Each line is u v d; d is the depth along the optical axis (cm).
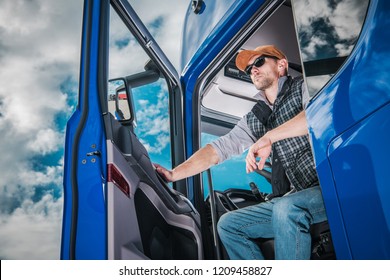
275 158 236
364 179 127
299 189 222
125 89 210
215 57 282
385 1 123
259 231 210
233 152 265
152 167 202
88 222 136
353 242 132
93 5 174
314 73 158
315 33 159
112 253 132
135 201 178
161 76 300
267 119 259
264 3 242
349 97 135
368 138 125
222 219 219
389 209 116
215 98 329
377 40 124
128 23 230
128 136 172
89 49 166
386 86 119
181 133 302
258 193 288
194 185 285
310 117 158
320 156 150
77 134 151
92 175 142
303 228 181
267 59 269
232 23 258
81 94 160
